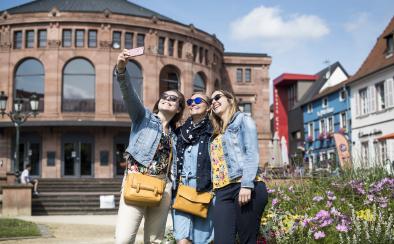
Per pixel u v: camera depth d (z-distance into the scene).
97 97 39.16
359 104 39.00
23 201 21.69
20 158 39.12
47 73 39.06
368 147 37.38
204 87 45.50
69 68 39.66
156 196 5.36
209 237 5.79
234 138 5.37
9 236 12.69
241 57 53.41
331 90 44.34
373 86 36.50
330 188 9.51
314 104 49.88
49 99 38.88
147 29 40.97
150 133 5.52
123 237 5.34
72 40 39.38
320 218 6.46
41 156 38.72
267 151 52.59
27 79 39.88
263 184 5.34
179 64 42.47
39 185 31.52
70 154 38.91
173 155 5.74
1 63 39.69
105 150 39.06
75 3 43.94
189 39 43.28
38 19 39.31
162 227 5.69
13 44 39.88
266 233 6.61
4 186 21.52
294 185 9.61
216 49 48.12
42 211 23.06
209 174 5.66
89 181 33.34
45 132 38.84
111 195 24.81
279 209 7.80
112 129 39.41
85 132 39.28
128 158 5.59
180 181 5.78
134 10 45.28
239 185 5.31
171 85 42.38
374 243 6.00
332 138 44.31
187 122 5.91
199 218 5.79
